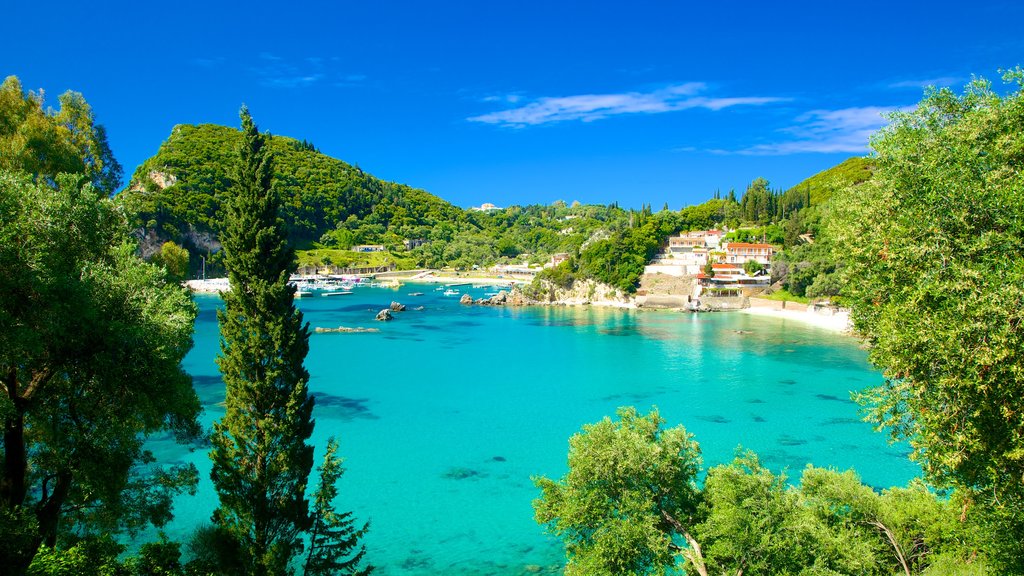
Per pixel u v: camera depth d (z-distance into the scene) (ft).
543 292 617.21
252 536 85.97
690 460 92.68
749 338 370.12
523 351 334.85
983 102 59.41
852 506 87.61
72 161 115.65
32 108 117.08
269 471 83.82
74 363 61.77
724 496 79.15
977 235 52.42
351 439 180.34
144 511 74.02
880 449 167.32
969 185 51.55
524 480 149.48
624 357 313.53
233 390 85.61
